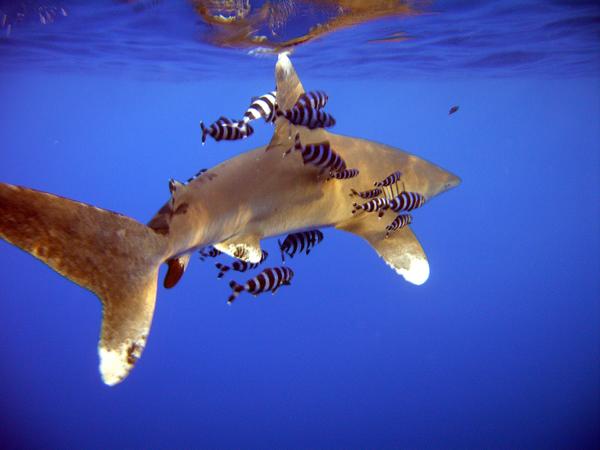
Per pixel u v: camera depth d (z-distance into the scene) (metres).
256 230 5.51
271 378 26.66
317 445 20.31
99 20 13.58
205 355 30.42
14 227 3.47
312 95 5.04
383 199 6.22
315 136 6.19
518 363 25.34
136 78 32.34
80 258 3.71
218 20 12.63
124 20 13.43
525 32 15.04
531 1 11.55
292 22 12.64
